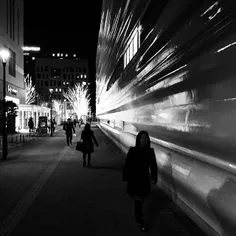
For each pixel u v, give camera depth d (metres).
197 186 4.68
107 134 27.61
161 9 7.05
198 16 4.55
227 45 3.65
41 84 130.88
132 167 4.88
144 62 9.11
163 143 7.00
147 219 5.17
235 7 3.38
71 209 5.87
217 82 3.96
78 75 133.00
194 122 4.85
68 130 19.69
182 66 5.42
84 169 10.51
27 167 10.98
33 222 5.14
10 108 21.39
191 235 4.46
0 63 32.88
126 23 12.38
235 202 3.48
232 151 3.57
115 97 18.70
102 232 4.70
